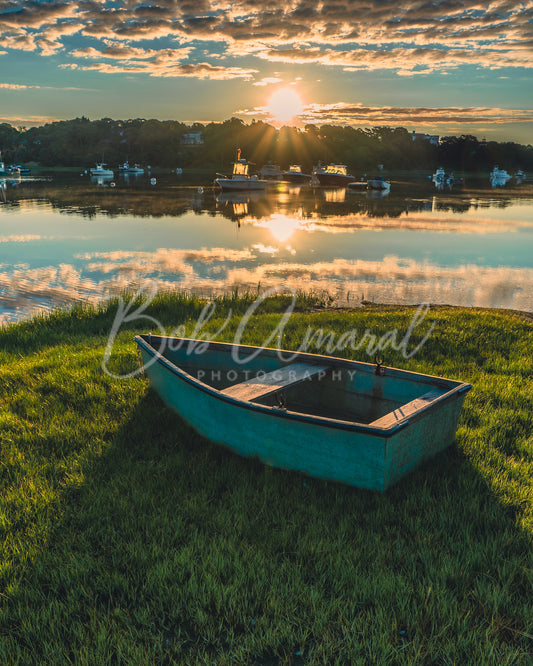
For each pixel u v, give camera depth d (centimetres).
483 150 18975
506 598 350
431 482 500
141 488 489
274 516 446
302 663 308
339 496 476
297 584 362
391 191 8394
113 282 1906
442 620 333
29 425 633
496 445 588
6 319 1427
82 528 436
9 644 319
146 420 644
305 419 484
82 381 780
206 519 444
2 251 2531
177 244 2794
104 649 312
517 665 301
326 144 18138
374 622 330
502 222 4081
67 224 3619
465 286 1919
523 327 1153
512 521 439
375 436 455
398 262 2380
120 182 9638
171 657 305
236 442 554
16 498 475
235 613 342
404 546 406
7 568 382
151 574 373
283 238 3047
